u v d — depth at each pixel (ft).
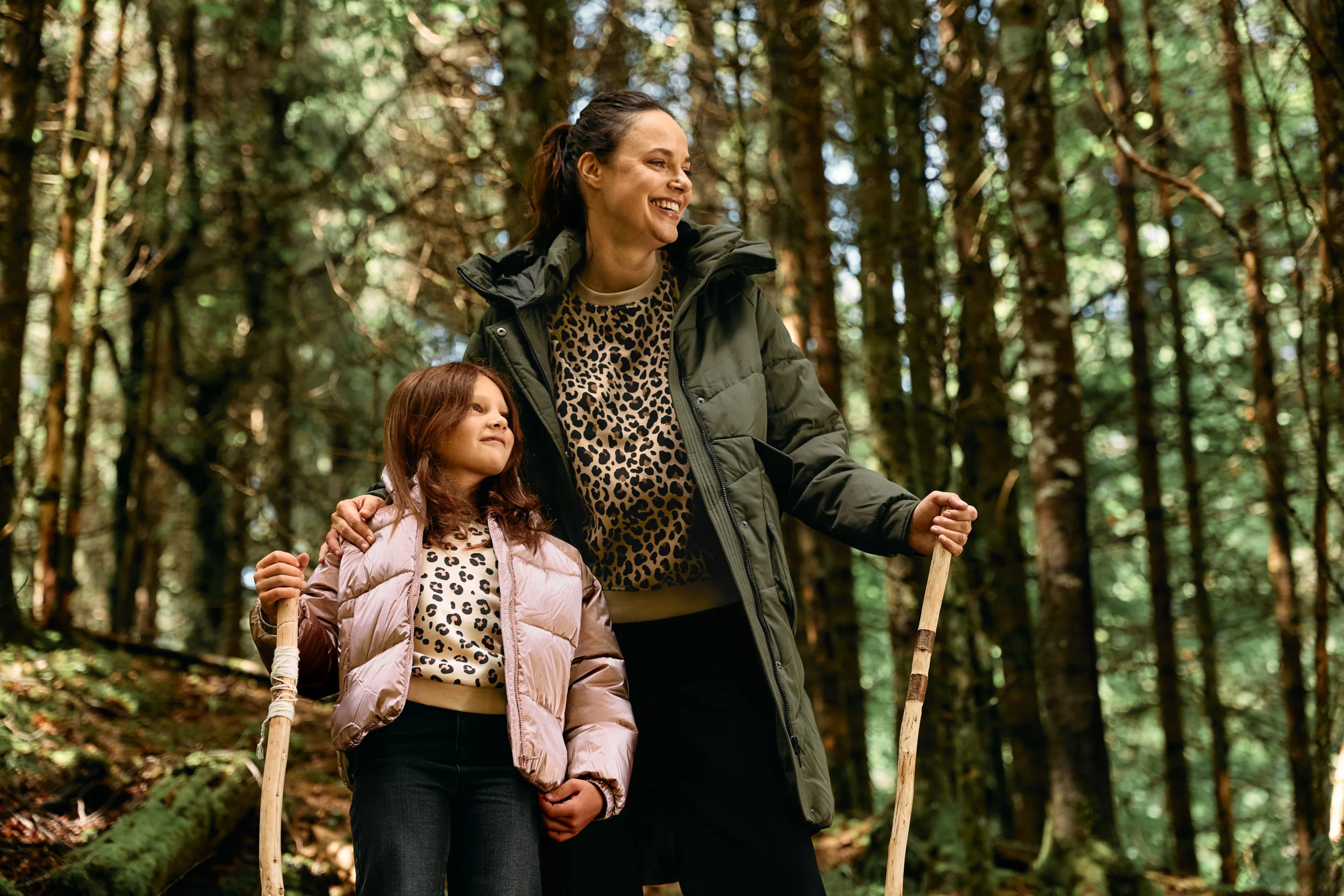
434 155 31.22
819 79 24.50
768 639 8.27
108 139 25.53
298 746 19.30
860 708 24.85
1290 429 27.20
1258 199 25.84
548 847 8.54
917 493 16.60
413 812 7.52
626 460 8.74
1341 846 12.73
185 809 12.90
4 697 16.60
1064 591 18.31
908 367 18.53
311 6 34.99
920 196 17.98
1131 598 38.91
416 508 8.18
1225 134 31.37
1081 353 35.04
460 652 7.91
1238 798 38.34
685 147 8.87
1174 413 28.96
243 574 36.06
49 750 15.33
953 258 30.07
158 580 35.53
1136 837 34.58
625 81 26.81
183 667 22.85
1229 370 33.47
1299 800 21.49
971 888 14.79
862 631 38.22
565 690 8.13
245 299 35.65
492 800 7.76
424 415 8.46
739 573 8.26
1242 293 32.78
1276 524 23.21
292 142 35.96
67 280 21.71
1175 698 25.64
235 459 36.29
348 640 7.87
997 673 26.84
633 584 8.80
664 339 9.03
